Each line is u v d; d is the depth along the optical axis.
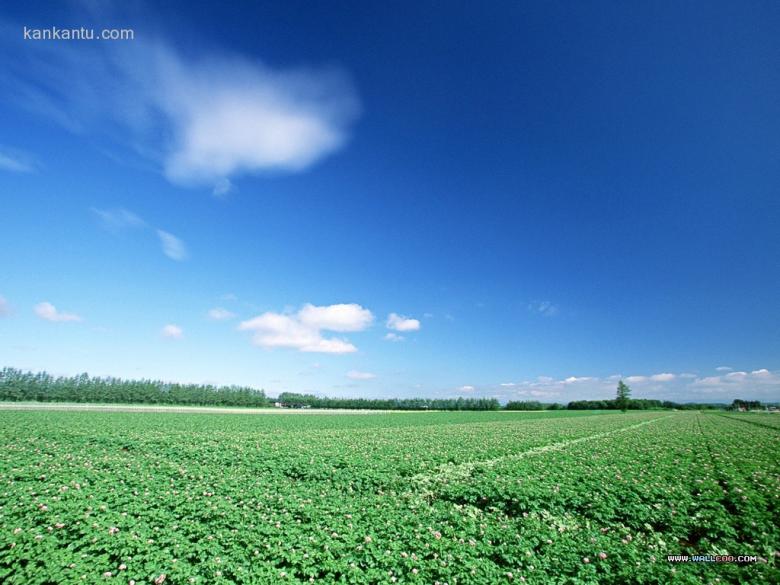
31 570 8.09
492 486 15.49
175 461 20.83
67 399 92.88
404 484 16.89
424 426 51.53
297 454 22.59
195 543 9.53
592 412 125.12
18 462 17.06
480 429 46.53
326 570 8.84
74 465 17.00
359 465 19.62
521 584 8.12
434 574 8.65
